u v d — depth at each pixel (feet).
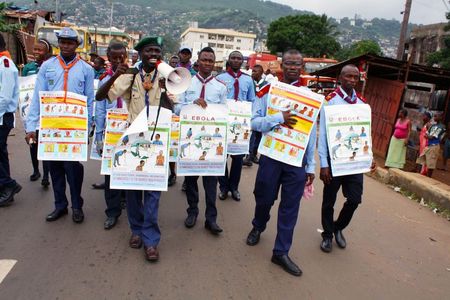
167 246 14.07
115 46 15.05
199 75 16.17
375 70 42.75
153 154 12.67
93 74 15.30
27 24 77.82
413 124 42.29
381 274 13.66
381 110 39.83
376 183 27.02
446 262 15.21
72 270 11.87
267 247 14.75
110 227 15.08
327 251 14.93
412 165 37.99
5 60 15.66
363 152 14.12
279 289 11.93
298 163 12.56
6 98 15.69
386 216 19.97
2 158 16.48
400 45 62.39
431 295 12.64
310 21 149.69
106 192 15.14
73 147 14.46
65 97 14.26
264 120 12.82
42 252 12.81
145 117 12.35
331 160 13.82
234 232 15.87
